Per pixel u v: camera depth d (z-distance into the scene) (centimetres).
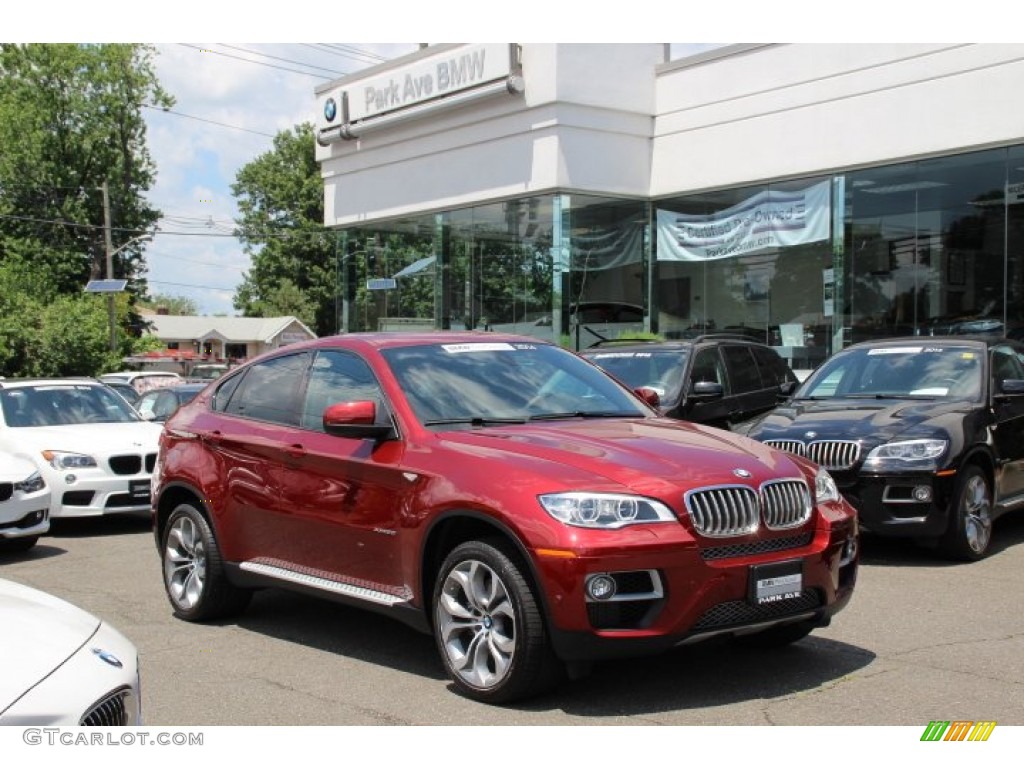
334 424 552
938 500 798
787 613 494
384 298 2412
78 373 3859
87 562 944
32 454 1100
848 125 1722
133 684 354
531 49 1977
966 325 1581
